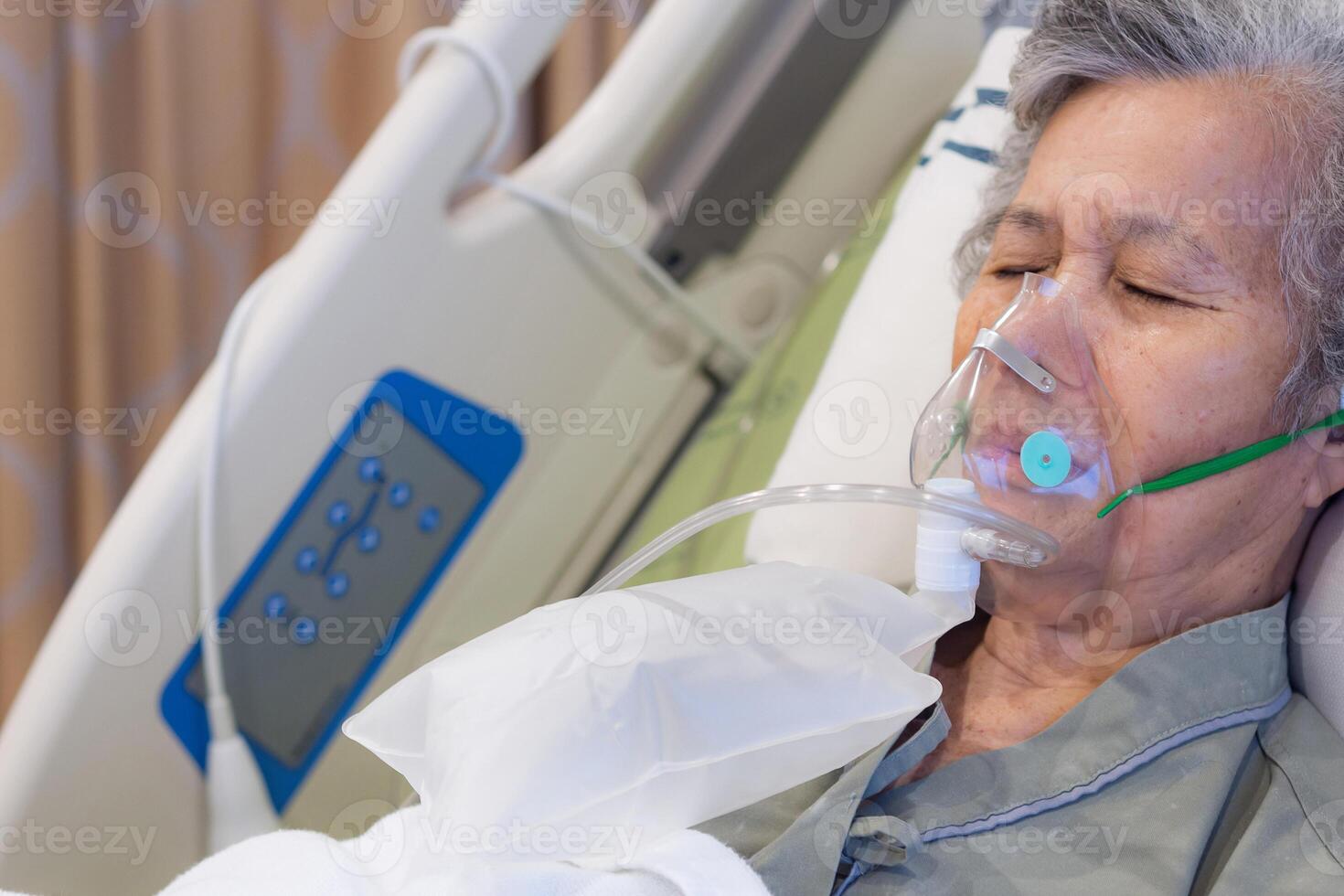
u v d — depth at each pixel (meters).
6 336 1.71
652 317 1.27
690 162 1.27
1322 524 0.87
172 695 1.05
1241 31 0.75
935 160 1.16
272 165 1.84
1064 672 0.85
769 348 1.33
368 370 1.10
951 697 0.88
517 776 0.58
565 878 0.61
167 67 1.73
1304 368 0.75
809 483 1.04
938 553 0.72
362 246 1.08
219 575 1.05
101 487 1.81
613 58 1.89
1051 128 0.84
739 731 0.62
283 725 1.11
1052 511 0.73
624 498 1.31
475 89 1.09
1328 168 0.74
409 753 0.62
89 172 1.70
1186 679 0.79
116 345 1.81
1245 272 0.74
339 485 1.11
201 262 1.84
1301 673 0.87
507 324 1.17
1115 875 0.71
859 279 1.26
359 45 1.82
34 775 0.99
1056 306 0.75
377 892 0.68
